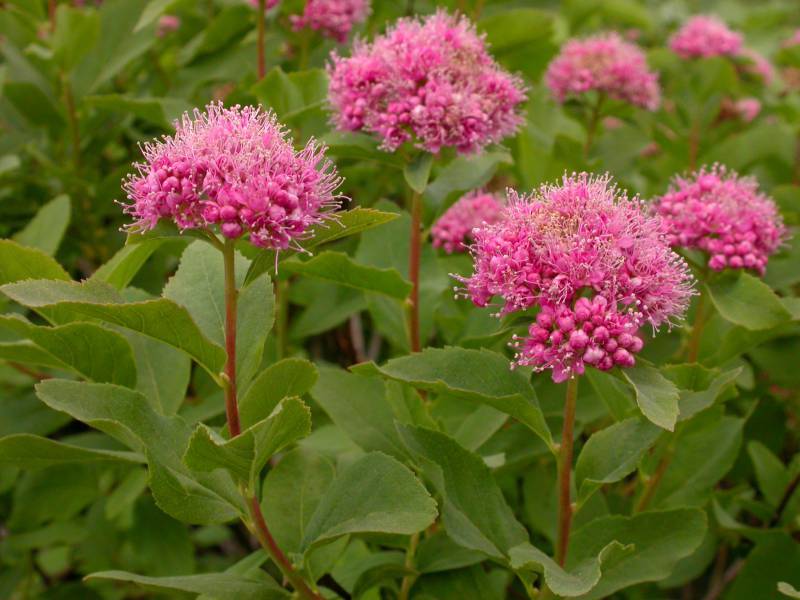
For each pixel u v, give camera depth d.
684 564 0.34
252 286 0.28
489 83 0.31
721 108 0.48
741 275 0.30
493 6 0.47
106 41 0.40
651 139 0.42
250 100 0.39
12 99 0.39
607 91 0.42
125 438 0.27
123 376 0.28
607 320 0.25
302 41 0.40
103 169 0.44
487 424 0.30
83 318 0.29
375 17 0.42
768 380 0.38
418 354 0.27
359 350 0.42
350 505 0.26
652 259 0.26
